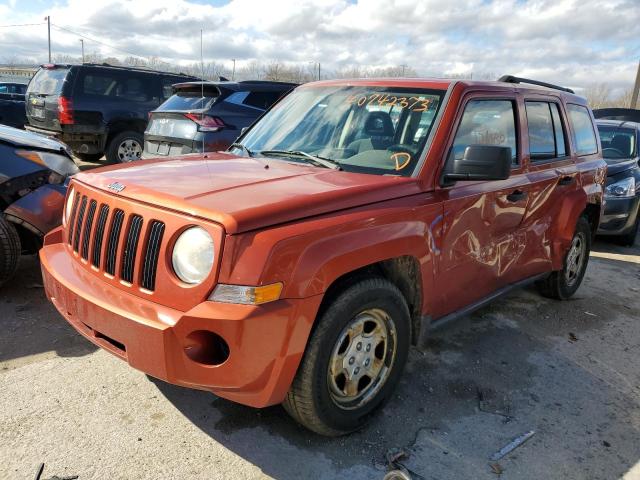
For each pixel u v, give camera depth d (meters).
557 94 4.62
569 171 4.60
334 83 4.05
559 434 3.11
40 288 4.64
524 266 4.25
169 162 3.44
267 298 2.32
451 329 4.40
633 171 7.64
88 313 2.61
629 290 5.82
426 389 3.48
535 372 3.81
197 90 7.75
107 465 2.60
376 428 3.04
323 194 2.66
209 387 2.38
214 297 2.31
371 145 3.39
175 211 2.46
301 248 2.42
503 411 3.30
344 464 2.73
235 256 2.30
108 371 3.40
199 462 2.67
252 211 2.38
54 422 2.88
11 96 15.51
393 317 2.97
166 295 2.42
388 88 3.69
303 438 2.90
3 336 3.77
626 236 7.70
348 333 2.76
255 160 3.49
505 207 3.75
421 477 2.67
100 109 10.30
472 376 3.68
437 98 3.44
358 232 2.65
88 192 2.96
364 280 2.76
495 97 3.73
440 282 3.28
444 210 3.17
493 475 2.73
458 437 3.01
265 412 3.10
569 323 4.73
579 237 5.16
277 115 4.14
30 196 4.33
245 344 2.30
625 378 3.83
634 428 3.22
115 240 2.67
